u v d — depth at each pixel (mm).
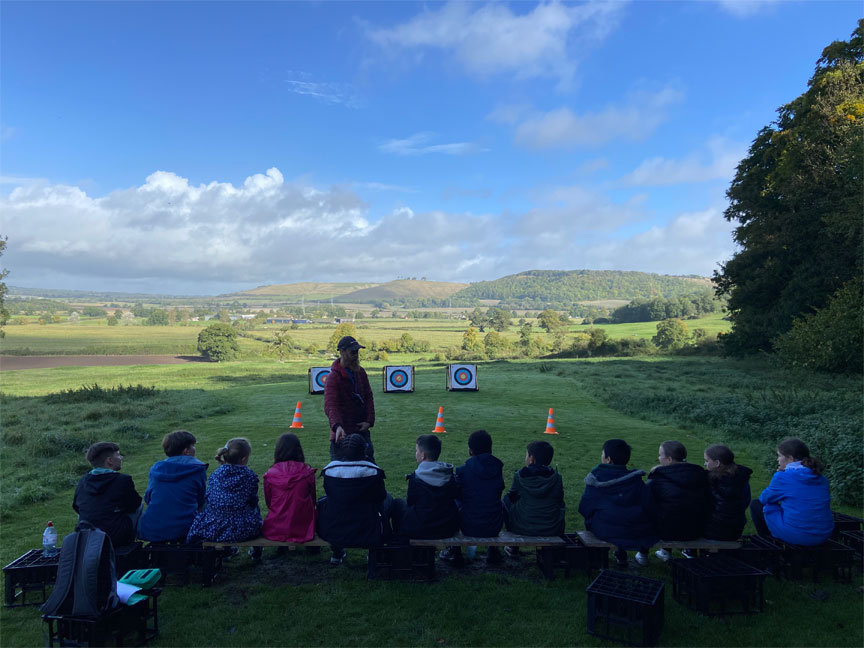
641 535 5074
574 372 29391
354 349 6035
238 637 4055
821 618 4383
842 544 5379
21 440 11484
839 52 29500
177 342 150375
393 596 4738
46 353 119750
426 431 13039
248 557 5617
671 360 40875
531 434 12820
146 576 4117
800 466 5125
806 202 30078
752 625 4262
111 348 129000
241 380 31594
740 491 5191
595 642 4027
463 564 5480
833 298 26391
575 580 5105
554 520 5270
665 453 5414
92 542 3797
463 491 5324
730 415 14148
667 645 3959
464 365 21922
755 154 35906
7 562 5406
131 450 10875
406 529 5145
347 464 5000
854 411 13422
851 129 26359
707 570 4527
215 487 5141
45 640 4008
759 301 34375
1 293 45469
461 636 4090
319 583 5016
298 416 13836
